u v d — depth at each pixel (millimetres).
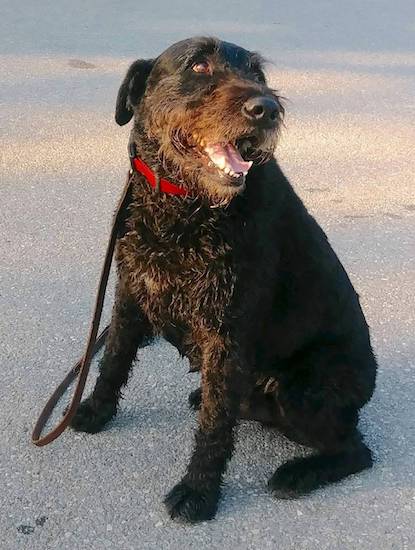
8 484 1185
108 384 1293
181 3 4086
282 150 2457
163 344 1522
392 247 1949
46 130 2414
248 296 1142
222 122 1096
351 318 1274
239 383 1185
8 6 3758
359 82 3152
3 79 2803
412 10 4449
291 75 3162
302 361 1254
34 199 2004
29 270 1711
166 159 1104
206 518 1156
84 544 1100
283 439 1340
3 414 1316
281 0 4387
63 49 3162
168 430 1322
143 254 1143
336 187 2232
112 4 3920
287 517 1176
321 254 1232
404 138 2629
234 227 1105
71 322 1558
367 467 1280
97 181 2123
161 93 1148
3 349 1469
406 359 1547
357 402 1264
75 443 1276
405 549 1130
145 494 1191
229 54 1184
